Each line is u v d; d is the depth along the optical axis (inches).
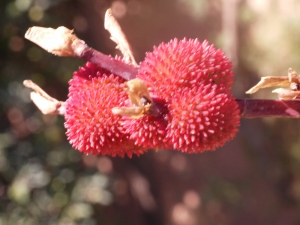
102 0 18.9
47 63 16.9
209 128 5.6
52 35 6.2
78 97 6.1
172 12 20.0
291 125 20.6
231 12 18.9
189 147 5.7
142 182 22.4
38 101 6.7
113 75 6.1
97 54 6.1
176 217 22.5
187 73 5.8
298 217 21.0
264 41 18.7
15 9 15.6
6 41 16.1
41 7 15.9
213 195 21.9
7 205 15.6
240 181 21.8
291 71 6.1
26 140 16.3
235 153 22.0
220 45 19.3
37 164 16.1
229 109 5.7
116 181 18.4
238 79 19.4
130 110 5.6
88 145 6.0
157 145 5.9
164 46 6.0
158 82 5.8
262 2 18.8
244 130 21.6
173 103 5.7
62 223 16.1
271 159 21.4
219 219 21.8
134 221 21.9
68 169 16.6
